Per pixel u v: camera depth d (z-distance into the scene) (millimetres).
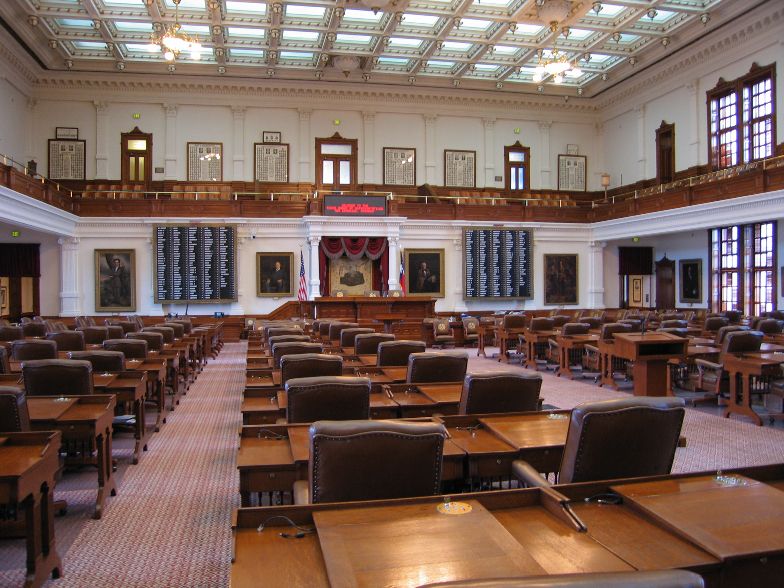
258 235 18141
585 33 17625
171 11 15703
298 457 2939
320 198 18266
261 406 4258
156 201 17656
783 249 15117
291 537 1915
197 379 10258
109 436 4359
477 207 19344
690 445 5777
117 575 3262
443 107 21719
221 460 5457
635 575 1191
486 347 15953
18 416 3295
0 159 16938
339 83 20578
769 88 16125
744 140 16938
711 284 17734
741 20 16156
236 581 1637
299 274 18172
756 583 1772
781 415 6766
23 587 2982
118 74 19344
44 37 16891
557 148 22750
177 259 17672
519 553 1724
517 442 3088
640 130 20844
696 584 1198
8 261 17516
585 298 20297
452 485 3146
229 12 15875
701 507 2053
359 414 3635
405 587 1535
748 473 2441
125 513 4176
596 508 2139
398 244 18188
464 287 19172
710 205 15102
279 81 20219
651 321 13617
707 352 7855
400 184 21484
